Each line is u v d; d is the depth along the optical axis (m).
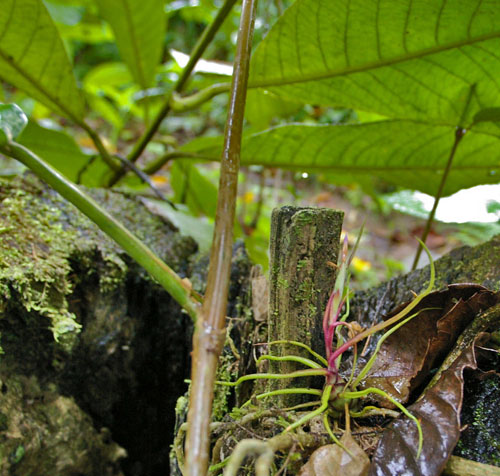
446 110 0.39
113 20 0.56
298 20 0.35
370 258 0.95
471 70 0.36
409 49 0.35
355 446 0.22
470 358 0.24
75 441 0.36
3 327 0.32
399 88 0.38
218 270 0.22
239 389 0.32
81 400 0.38
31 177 0.42
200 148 0.53
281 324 0.27
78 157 0.55
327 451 0.22
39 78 0.44
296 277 0.26
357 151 0.46
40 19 0.38
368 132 0.44
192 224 0.56
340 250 0.28
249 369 0.32
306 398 0.26
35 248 0.36
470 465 0.22
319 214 0.26
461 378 0.23
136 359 0.40
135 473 0.41
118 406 0.40
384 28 0.34
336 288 0.24
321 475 0.21
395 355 0.28
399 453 0.22
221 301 0.21
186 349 0.41
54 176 0.25
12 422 0.32
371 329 0.24
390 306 0.36
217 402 0.32
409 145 0.45
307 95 0.41
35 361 0.35
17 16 0.38
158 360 0.41
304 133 0.44
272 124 0.91
